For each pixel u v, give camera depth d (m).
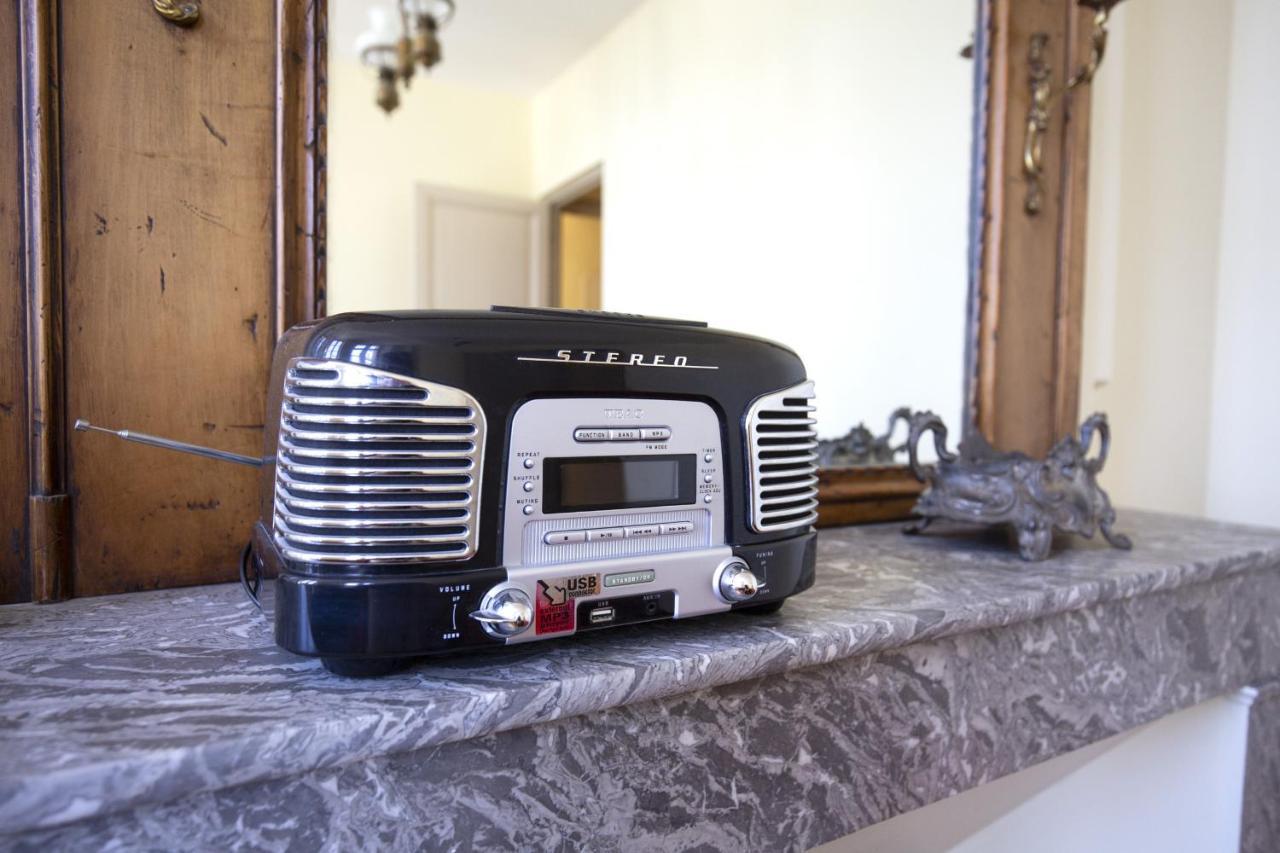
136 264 0.53
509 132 1.46
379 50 1.50
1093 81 1.08
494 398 0.37
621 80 1.30
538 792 0.38
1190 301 1.31
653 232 1.23
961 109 1.00
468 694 0.35
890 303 1.04
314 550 0.35
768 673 0.44
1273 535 0.85
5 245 0.49
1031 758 0.59
